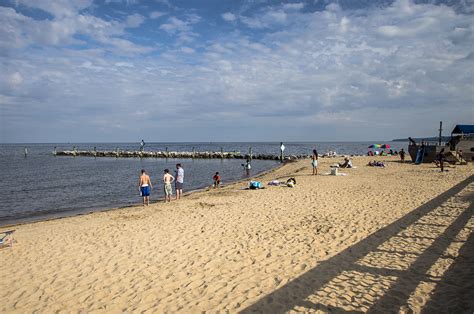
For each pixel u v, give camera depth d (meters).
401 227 8.94
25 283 6.56
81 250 8.48
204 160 63.41
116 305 5.44
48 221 13.10
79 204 18.64
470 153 30.23
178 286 6.04
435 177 20.09
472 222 8.97
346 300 5.14
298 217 10.84
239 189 19.23
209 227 10.12
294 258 7.10
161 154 74.44
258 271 6.52
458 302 4.87
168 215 12.41
